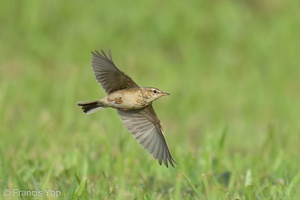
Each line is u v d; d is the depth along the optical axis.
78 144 11.62
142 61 20.09
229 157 11.54
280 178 9.64
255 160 10.80
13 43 20.41
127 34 21.42
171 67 19.98
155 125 7.97
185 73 19.66
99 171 10.11
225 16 22.30
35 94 16.66
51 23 21.39
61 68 19.20
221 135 10.90
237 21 22.25
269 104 17.27
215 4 22.86
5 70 18.77
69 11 21.86
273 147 11.58
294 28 22.34
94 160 10.80
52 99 16.38
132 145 11.70
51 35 21.00
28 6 21.66
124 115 7.95
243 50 21.34
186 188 9.33
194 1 22.73
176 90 18.02
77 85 17.14
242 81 19.12
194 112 16.48
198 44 21.41
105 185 8.95
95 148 11.52
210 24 22.08
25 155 10.34
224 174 9.77
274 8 23.20
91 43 20.62
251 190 8.41
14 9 21.66
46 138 11.75
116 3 22.34
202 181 9.19
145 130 7.95
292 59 20.92
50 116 14.66
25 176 9.41
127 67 19.78
